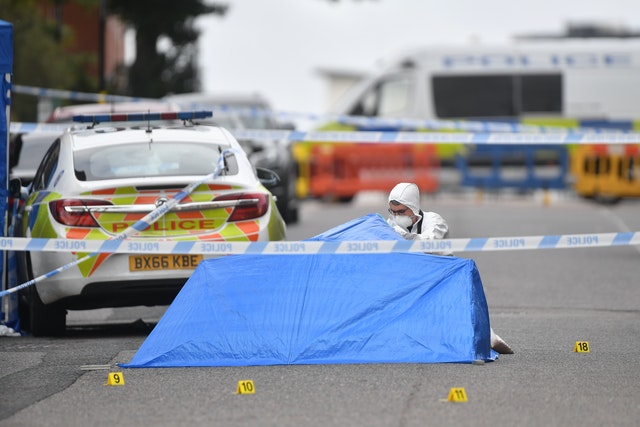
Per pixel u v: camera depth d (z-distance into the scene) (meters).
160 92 131.50
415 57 99.44
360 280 28.17
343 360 27.36
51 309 33.69
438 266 28.20
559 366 27.50
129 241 30.34
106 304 33.34
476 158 97.12
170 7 131.38
